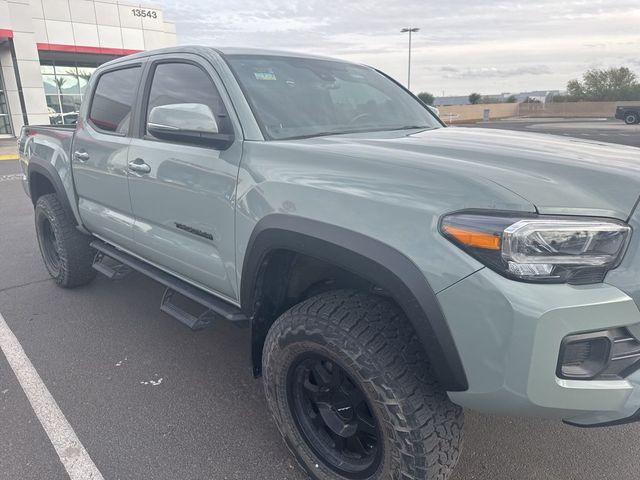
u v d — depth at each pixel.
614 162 2.03
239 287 2.53
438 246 1.73
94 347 3.65
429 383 1.91
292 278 2.48
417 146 2.28
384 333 1.94
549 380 1.64
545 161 1.99
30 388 3.13
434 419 1.89
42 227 4.75
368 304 2.04
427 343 1.77
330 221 2.00
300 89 2.95
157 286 4.79
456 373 1.74
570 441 2.63
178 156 2.79
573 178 1.86
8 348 3.64
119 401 3.00
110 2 30.42
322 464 2.25
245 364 3.42
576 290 1.63
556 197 1.72
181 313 3.03
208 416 2.86
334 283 2.43
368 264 1.87
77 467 2.46
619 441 2.62
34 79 27.20
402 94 3.66
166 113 2.56
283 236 2.16
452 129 3.13
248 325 2.74
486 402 1.75
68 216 4.27
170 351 3.59
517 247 1.62
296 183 2.15
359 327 1.96
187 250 2.86
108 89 3.74
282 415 2.35
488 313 1.64
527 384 1.64
